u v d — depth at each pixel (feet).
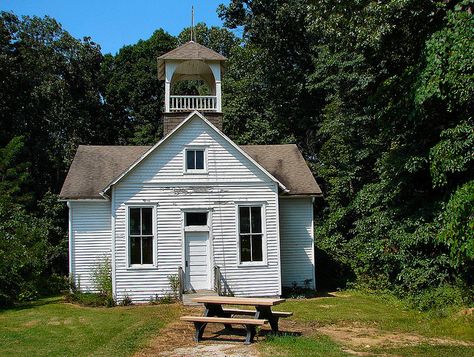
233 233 72.49
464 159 55.21
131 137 163.73
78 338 45.27
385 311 59.62
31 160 130.31
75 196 76.43
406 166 63.52
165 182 71.72
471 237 51.11
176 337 44.75
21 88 129.80
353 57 95.04
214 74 81.76
